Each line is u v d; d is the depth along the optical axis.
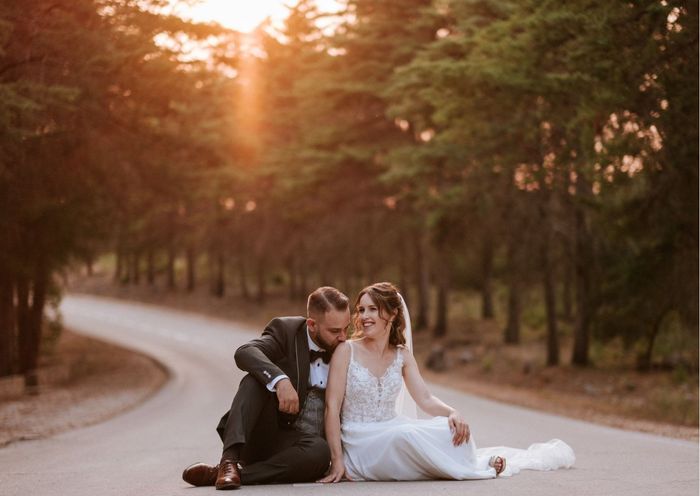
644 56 18.22
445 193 35.09
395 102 41.47
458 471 7.93
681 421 21.89
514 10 21.81
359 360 8.12
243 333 67.38
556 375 37.41
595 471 8.99
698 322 26.61
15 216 22.73
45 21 19.09
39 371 34.47
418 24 40.16
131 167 26.97
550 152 26.88
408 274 63.72
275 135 53.44
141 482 8.60
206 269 101.06
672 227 24.56
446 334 52.34
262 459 7.88
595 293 34.59
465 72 22.31
